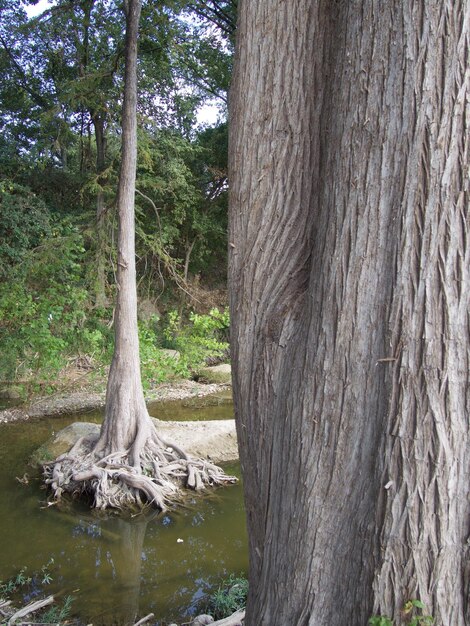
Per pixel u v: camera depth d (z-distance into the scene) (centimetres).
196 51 1936
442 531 196
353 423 214
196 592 571
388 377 205
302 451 225
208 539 715
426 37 203
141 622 505
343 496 216
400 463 201
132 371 900
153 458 870
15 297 1325
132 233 902
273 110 259
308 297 237
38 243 1706
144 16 1284
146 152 1377
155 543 702
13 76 1950
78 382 1461
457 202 198
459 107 198
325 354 221
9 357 1348
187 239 2205
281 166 257
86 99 1313
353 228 216
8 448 1039
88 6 1606
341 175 222
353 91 221
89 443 937
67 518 769
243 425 263
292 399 233
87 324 1588
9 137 1955
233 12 1788
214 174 2184
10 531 725
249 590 263
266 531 245
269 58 260
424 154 202
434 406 197
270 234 259
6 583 587
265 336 254
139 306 1984
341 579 216
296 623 223
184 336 1697
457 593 198
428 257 200
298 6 256
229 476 897
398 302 204
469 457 199
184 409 1356
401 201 205
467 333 198
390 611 201
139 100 1922
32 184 1902
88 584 589
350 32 227
